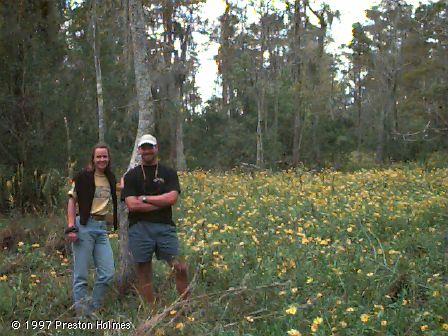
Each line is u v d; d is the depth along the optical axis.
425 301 5.43
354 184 13.71
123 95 16.28
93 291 5.66
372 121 42.25
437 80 29.30
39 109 11.16
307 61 30.06
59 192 11.01
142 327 4.43
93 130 12.60
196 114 32.62
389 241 7.92
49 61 11.30
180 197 12.09
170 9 26.44
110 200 5.83
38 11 11.16
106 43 14.17
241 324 4.71
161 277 6.39
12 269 7.10
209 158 30.38
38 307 5.61
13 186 10.48
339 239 7.98
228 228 7.96
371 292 5.51
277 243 7.25
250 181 14.63
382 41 36.88
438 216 9.73
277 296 5.30
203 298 4.96
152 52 25.64
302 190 12.54
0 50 10.80
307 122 31.27
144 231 5.56
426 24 16.83
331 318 4.83
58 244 8.16
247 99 32.53
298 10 29.00
